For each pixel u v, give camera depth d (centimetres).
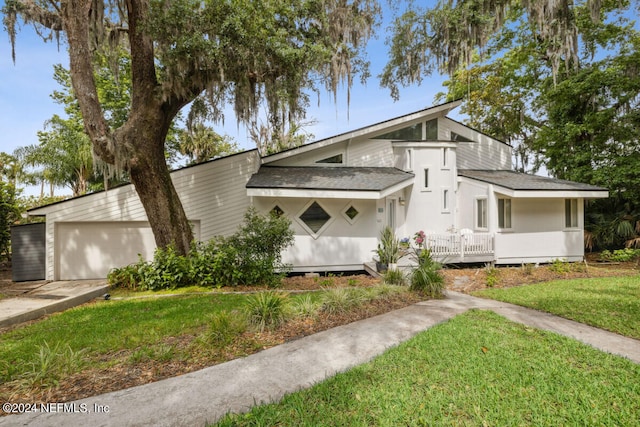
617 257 1203
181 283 873
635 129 1336
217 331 443
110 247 1097
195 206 1119
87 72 759
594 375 340
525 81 1772
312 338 462
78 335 486
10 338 495
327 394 307
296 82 922
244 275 870
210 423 269
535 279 934
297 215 1097
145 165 866
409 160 1244
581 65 1502
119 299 775
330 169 1270
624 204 1410
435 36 1167
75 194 1836
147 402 302
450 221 1234
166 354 396
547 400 294
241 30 768
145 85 875
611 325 511
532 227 1200
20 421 275
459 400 294
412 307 629
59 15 880
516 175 1334
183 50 757
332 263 1105
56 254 1057
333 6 959
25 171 1784
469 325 506
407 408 282
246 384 334
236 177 1145
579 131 1388
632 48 1330
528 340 440
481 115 2100
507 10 1107
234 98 975
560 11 996
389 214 1228
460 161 1446
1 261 1277
